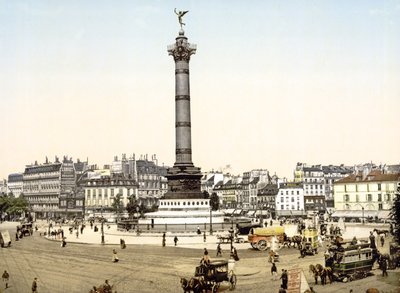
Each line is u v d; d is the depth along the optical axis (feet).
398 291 111.04
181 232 274.16
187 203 305.73
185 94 312.09
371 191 405.59
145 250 205.77
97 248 220.84
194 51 314.55
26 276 147.33
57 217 600.39
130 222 317.63
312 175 593.01
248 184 601.21
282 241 206.59
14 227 448.24
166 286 126.31
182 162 311.27
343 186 423.23
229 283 125.18
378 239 225.35
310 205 555.28
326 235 252.42
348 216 409.69
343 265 122.93
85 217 584.40
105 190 590.14
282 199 547.08
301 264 158.30
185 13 317.83
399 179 390.63
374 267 144.05
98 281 136.05
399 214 162.50
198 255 185.98
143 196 630.33
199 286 113.19
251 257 177.99
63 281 137.69
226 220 313.73
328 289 115.34
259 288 120.98
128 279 137.28
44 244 252.21
